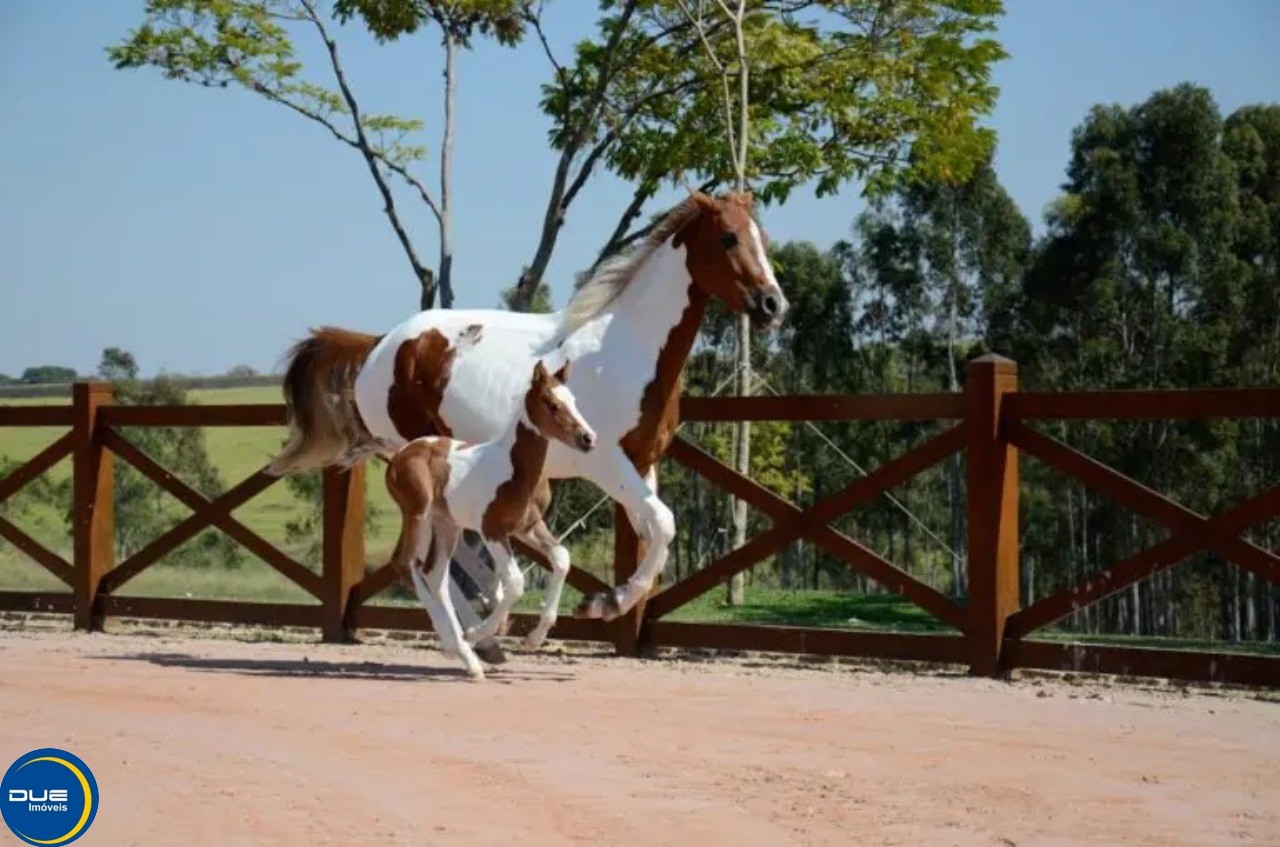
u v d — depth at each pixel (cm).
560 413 962
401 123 2162
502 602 1015
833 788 686
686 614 1853
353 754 760
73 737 803
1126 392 980
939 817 637
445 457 1004
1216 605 3353
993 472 1027
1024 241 3875
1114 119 3591
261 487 1290
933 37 2161
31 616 1489
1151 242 3472
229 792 684
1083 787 689
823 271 3950
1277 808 653
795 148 2119
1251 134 3597
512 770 723
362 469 1269
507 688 967
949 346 3812
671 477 3219
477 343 1091
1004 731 817
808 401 1094
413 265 2175
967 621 1039
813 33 2191
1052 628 2656
